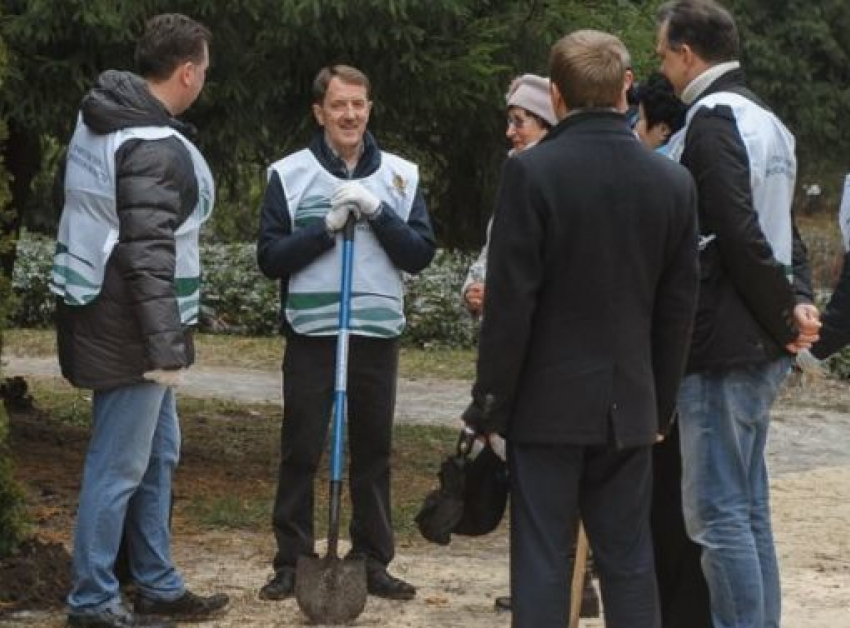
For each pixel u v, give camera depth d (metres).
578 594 13.46
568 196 11.22
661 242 11.50
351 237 15.02
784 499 22.81
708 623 13.34
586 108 11.49
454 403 32.28
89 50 18.56
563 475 11.45
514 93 14.87
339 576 14.62
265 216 15.34
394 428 27.92
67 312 13.63
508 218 11.19
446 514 13.26
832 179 65.81
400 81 19.61
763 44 59.31
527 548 11.39
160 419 14.39
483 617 15.23
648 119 13.71
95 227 13.48
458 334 42.22
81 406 27.83
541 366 11.35
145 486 14.39
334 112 15.18
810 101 61.16
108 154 13.38
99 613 13.80
